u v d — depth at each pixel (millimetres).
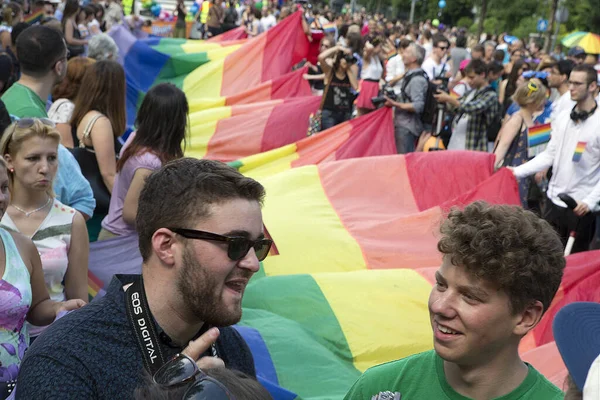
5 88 6109
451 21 54094
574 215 6426
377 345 4176
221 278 1842
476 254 1799
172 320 1888
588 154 6344
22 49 4785
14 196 3422
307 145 7809
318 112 9414
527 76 10359
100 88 4949
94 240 4996
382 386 2072
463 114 8992
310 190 6164
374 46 10961
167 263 1864
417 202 6203
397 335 4246
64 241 3480
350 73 9750
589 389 1455
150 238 1879
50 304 3107
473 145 8992
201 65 12250
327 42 12352
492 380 1922
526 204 7465
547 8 39875
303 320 4258
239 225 1833
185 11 24469
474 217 1863
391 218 5922
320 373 3795
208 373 1478
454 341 1881
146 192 1905
